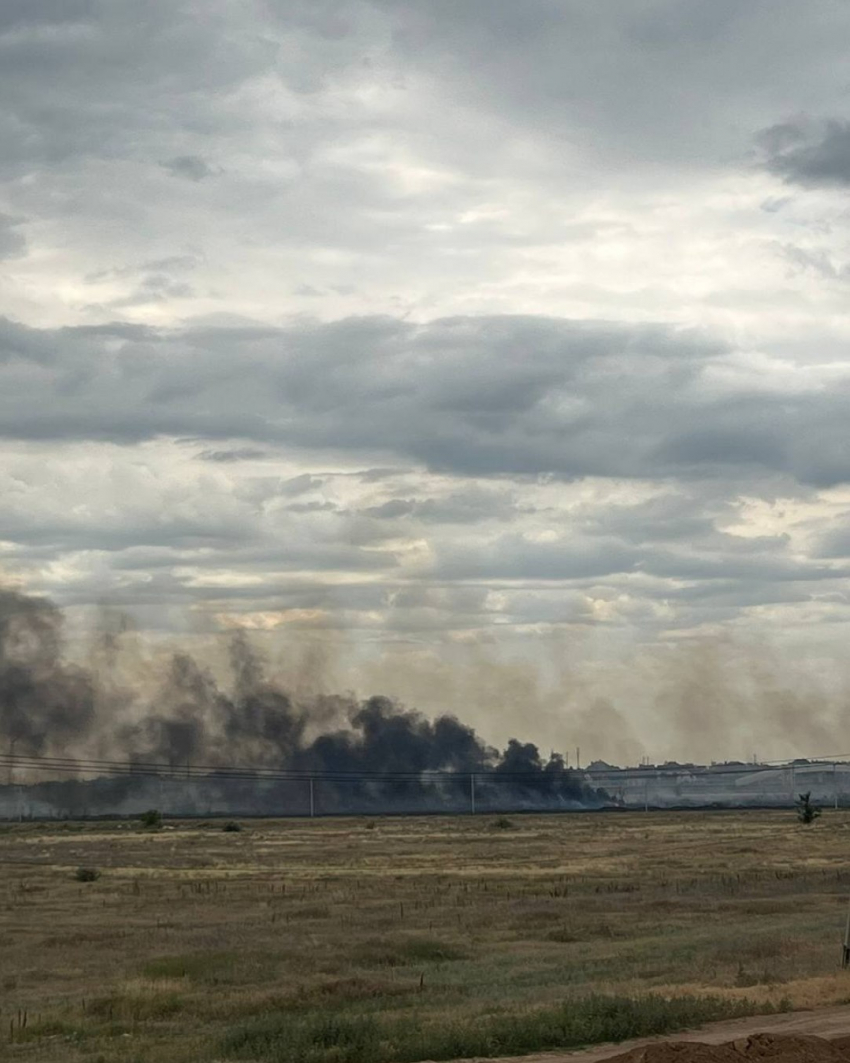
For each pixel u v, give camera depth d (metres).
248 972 34.47
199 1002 29.44
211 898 60.72
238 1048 21.92
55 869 84.25
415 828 164.38
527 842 122.38
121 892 64.75
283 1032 22.36
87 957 39.81
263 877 75.62
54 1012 28.92
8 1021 28.03
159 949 41.12
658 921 49.31
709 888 64.31
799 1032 22.44
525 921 49.47
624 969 33.91
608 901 57.50
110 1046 24.03
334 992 30.09
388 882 70.62
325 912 53.16
